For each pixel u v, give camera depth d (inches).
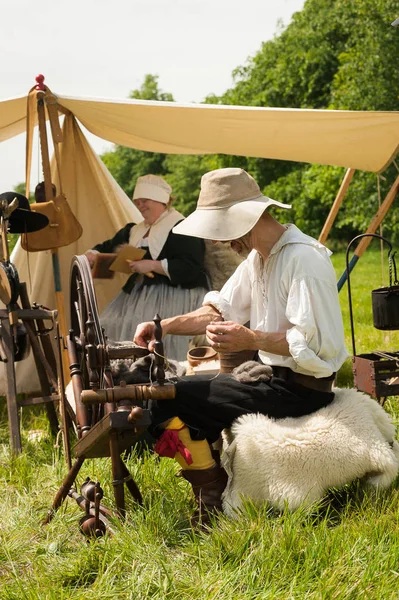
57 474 147.6
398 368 150.6
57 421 180.1
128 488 122.2
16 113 221.9
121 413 107.7
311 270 119.3
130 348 124.3
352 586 96.6
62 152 238.7
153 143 248.5
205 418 122.0
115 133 241.8
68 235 201.2
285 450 117.1
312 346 119.0
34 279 239.3
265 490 118.4
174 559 108.3
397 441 133.0
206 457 121.3
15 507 135.4
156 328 114.0
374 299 158.7
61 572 105.8
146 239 226.2
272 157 220.1
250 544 107.2
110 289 245.6
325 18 1237.1
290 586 96.7
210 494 121.1
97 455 122.6
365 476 122.1
